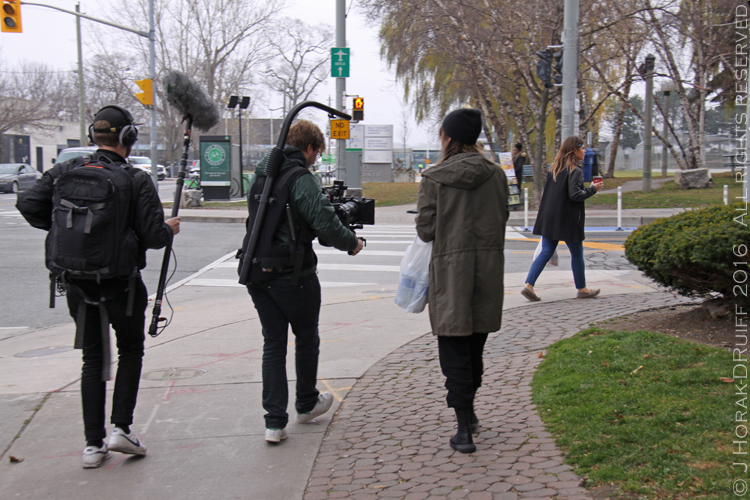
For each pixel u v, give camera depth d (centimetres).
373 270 1064
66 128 6372
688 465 281
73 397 453
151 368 514
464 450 332
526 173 2428
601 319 587
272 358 370
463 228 331
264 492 312
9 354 592
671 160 5669
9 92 5206
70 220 312
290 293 358
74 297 328
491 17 1956
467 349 342
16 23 1756
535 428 354
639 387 373
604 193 2280
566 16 1109
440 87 2934
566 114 1114
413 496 293
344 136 1888
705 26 1892
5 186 3247
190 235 1558
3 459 355
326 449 357
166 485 322
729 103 2269
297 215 353
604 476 286
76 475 335
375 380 472
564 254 1188
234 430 389
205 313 738
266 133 6669
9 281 982
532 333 559
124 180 321
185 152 391
